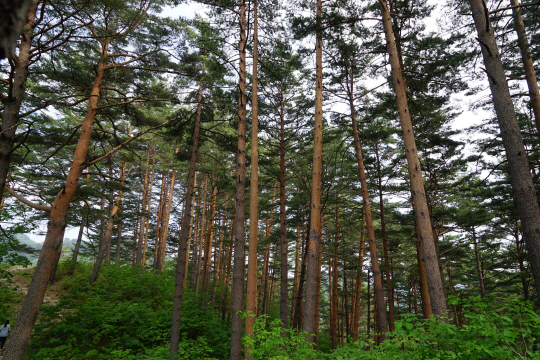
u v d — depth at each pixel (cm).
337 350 718
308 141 1747
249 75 1545
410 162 856
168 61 1112
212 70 1333
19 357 723
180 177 3294
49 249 812
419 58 1127
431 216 1509
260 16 1292
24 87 827
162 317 1449
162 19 1073
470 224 1675
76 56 1126
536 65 1231
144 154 2423
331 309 2358
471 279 2636
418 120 1464
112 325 1277
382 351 555
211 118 1507
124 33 965
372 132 1598
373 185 1783
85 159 966
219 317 2134
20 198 798
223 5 1200
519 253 1911
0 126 779
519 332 384
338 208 2180
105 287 1678
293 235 1927
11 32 88
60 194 856
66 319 1266
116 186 1891
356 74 1530
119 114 1485
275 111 1636
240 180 1113
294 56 1536
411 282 2598
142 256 3203
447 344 482
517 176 741
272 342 683
